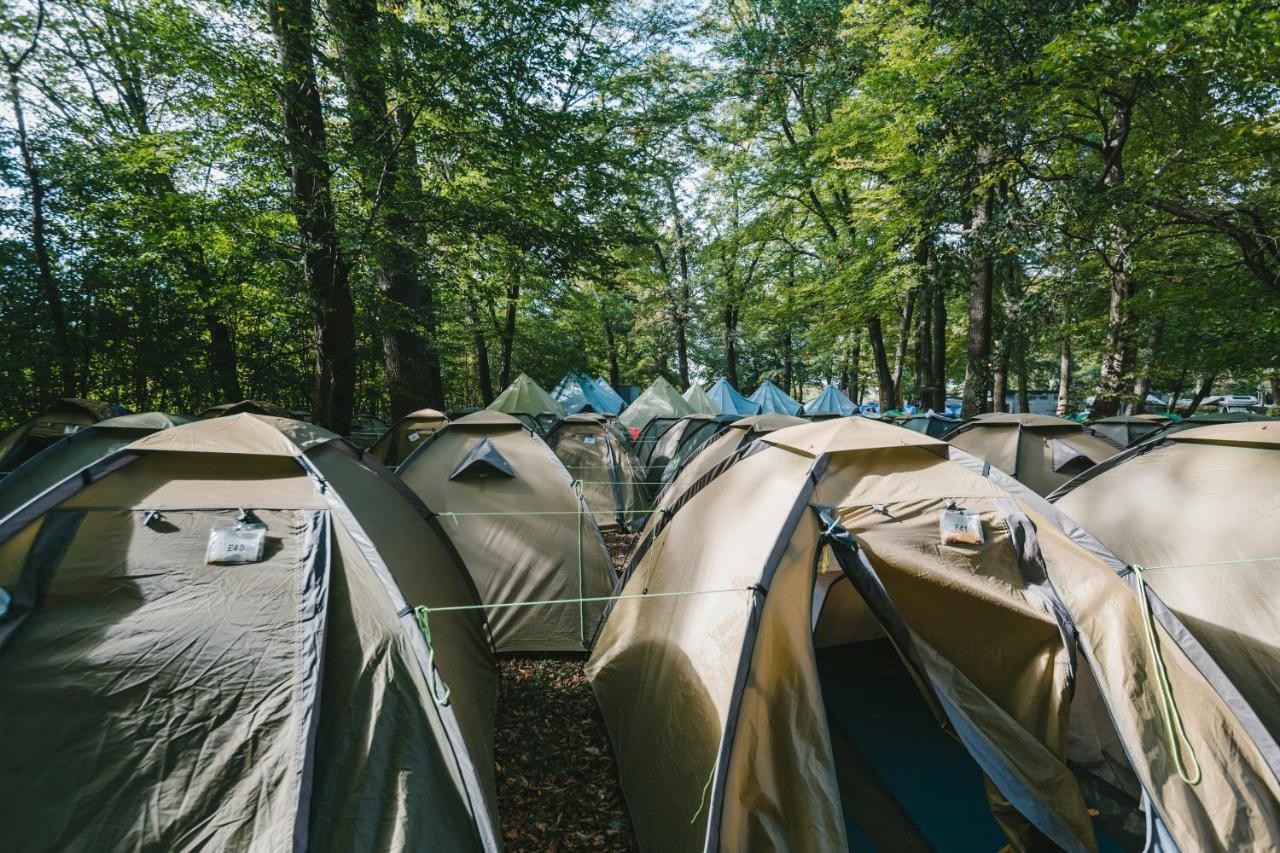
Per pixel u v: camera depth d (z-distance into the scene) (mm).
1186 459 4758
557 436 10312
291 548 2893
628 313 29188
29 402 9062
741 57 18125
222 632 2535
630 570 4977
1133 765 2734
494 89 8617
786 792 2580
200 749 2266
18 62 8055
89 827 2072
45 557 2588
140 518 2848
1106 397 12641
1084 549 3203
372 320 12148
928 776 3648
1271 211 8789
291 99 7922
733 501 3994
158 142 8375
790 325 22562
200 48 7379
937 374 19594
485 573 5438
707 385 39312
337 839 2184
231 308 10312
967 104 9344
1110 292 13773
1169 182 9078
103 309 10305
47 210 9344
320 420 8773
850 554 3145
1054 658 3182
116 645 2418
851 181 17047
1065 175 9711
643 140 14977
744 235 21703
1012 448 8812
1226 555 3871
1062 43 7969
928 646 3209
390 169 8953
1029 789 2836
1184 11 6621
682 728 2996
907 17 12938
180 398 11938
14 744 2150
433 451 6730
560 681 4758
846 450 3602
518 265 11594
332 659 2615
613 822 3271
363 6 8133
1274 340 10742
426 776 2406
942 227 13125
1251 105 8180
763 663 2795
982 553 3254
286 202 8141
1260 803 2520
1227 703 2701
